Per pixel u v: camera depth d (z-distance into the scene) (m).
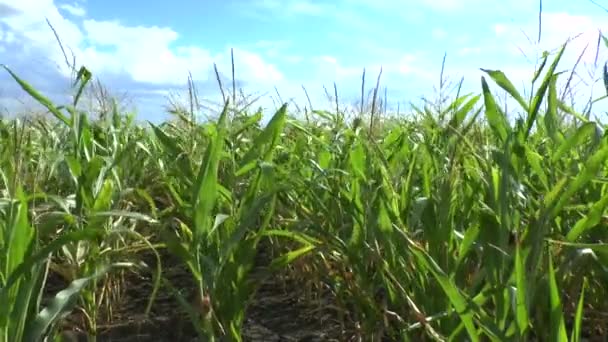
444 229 2.14
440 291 2.06
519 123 2.12
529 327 2.12
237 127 3.83
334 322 2.93
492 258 1.89
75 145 3.02
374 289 2.53
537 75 2.20
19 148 2.29
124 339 2.79
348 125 3.92
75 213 2.58
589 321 2.61
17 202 1.97
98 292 3.06
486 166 2.31
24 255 1.88
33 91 2.93
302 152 3.51
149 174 4.29
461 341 1.92
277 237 3.45
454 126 2.77
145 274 3.75
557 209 1.85
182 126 4.37
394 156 2.97
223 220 2.16
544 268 2.08
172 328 2.91
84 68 2.99
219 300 2.28
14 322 1.79
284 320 2.99
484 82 2.14
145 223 3.60
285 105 2.64
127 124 4.57
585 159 2.33
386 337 2.62
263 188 2.76
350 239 2.56
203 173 2.11
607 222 2.36
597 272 2.37
